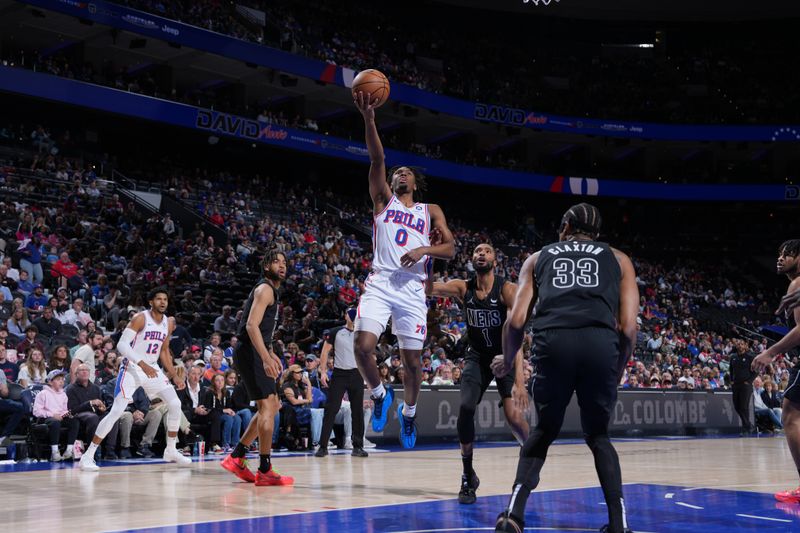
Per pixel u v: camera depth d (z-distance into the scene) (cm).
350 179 3456
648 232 3809
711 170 3753
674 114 3612
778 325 3094
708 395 1725
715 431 1730
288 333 1559
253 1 3033
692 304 3180
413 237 585
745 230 3750
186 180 2638
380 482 666
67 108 2638
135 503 522
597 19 3878
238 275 1881
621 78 3828
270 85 3119
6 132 2322
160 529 416
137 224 1991
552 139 3809
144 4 2459
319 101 3391
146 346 812
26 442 923
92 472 761
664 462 923
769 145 3775
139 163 2767
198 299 1678
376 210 589
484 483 672
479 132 3703
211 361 1104
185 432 1004
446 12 3822
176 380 852
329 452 1074
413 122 3569
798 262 560
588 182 3525
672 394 1645
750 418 1764
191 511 484
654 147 3856
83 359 1027
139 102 2461
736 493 605
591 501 553
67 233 1772
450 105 3266
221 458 961
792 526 447
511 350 394
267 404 634
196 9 2639
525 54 3869
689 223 3816
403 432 627
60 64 2450
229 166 3139
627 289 380
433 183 3603
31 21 2498
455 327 1791
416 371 601
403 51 3544
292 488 615
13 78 2208
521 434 581
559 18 3938
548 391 371
